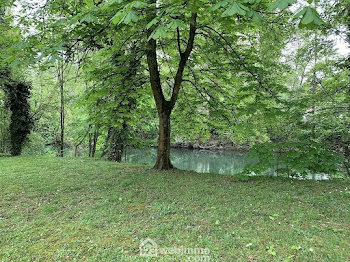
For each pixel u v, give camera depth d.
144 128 13.35
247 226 3.67
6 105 14.23
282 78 8.73
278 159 6.47
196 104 9.27
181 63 7.65
